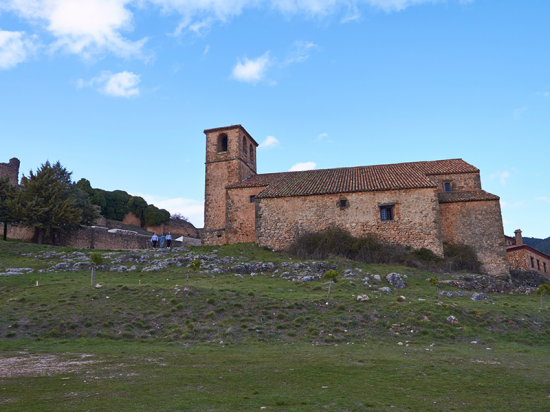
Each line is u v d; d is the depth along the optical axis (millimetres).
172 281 24484
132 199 83500
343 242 34688
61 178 45094
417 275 29062
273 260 31766
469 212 35844
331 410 8398
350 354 13953
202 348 14789
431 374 11555
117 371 11125
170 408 8156
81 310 18297
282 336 16609
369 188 36469
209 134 48094
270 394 9312
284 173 45781
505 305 21875
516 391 10117
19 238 42375
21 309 18484
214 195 46125
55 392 9102
